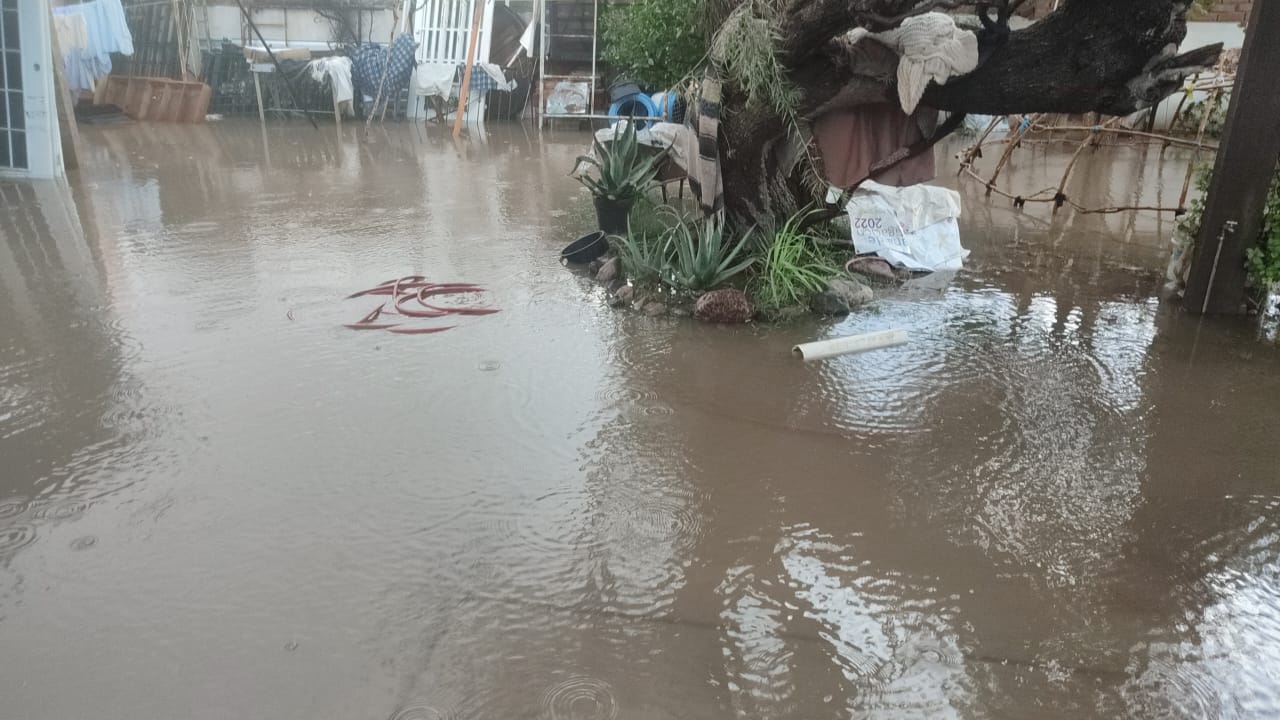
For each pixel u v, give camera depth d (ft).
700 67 17.06
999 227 22.17
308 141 37.17
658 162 19.43
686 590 7.80
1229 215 14.64
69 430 10.42
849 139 16.22
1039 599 7.76
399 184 27.09
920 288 16.87
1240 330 14.58
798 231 17.83
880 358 13.26
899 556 8.35
